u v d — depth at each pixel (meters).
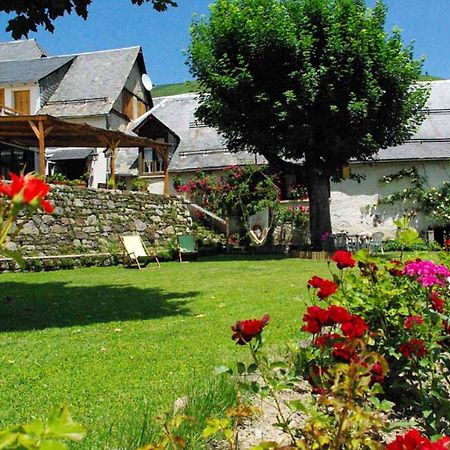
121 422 3.16
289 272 13.14
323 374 2.62
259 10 17.77
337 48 16.72
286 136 17.48
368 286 3.89
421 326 3.33
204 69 18.12
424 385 3.63
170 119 29.31
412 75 18.00
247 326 2.61
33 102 29.23
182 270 14.49
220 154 26.17
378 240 21.84
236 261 17.62
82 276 13.28
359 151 18.34
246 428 3.15
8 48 34.38
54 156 28.11
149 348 5.43
